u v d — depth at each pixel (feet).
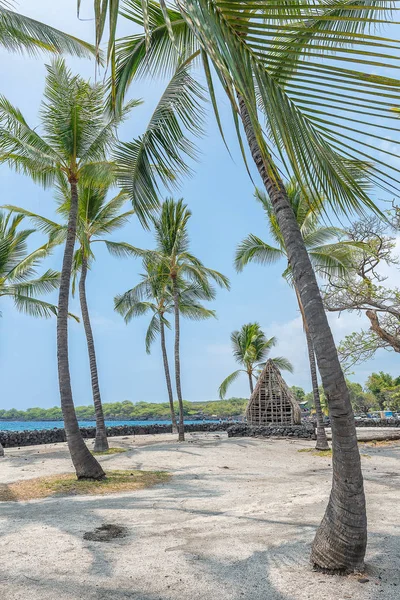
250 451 56.13
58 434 84.12
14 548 17.26
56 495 29.78
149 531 19.49
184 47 21.91
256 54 9.94
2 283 64.44
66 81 37.68
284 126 10.00
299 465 45.24
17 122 37.73
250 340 110.32
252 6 9.05
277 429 76.02
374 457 49.47
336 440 13.64
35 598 12.38
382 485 30.89
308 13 14.66
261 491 29.86
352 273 60.75
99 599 12.21
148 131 23.73
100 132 40.55
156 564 14.94
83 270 59.21
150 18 20.95
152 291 75.05
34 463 47.78
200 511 23.67
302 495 27.63
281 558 15.02
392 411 154.51
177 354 70.90
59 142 40.63
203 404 282.56
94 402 57.06
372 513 21.65
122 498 28.12
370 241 55.67
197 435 88.28
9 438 75.46
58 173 44.37
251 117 8.70
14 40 33.73
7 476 38.93
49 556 16.15
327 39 8.73
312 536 17.61
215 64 8.43
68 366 36.52
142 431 96.78
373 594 11.82
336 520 13.55
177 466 43.91
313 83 9.59
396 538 16.97
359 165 13.66
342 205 14.55
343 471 13.48
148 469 41.78
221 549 16.39
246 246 65.72
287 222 14.49
